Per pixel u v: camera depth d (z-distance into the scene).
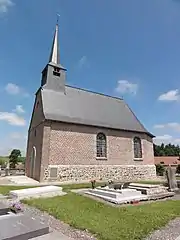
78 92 23.66
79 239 4.54
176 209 7.52
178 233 5.07
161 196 10.02
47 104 19.66
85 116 21.08
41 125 18.94
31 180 17.81
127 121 24.41
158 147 70.50
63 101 21.22
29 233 4.01
